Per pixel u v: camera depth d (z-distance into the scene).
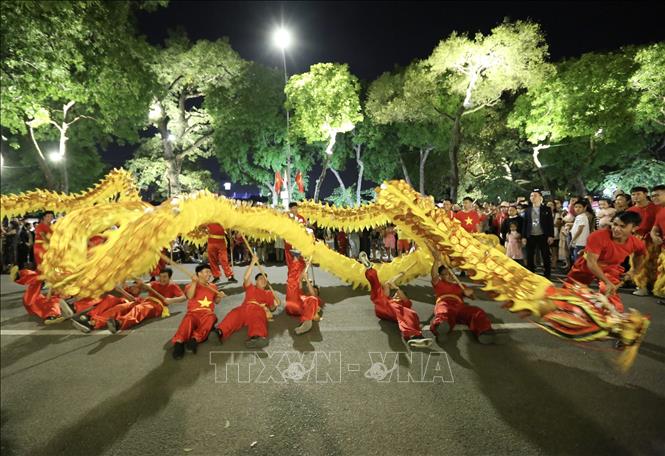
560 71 21.67
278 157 28.39
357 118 23.81
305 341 4.91
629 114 17.86
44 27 9.30
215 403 3.41
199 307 4.89
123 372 4.09
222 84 25.09
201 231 9.13
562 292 3.64
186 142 27.58
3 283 9.56
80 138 24.39
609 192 22.59
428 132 26.50
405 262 7.66
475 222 8.10
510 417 3.09
